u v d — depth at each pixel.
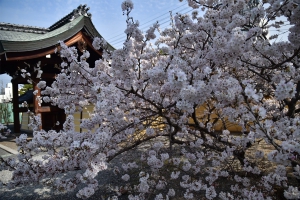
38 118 3.15
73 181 2.50
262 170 3.49
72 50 3.12
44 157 2.94
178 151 4.76
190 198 2.67
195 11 2.96
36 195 3.29
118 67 2.45
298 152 1.59
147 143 5.52
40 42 6.39
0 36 8.89
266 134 1.78
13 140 7.24
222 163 3.34
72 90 3.45
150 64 3.62
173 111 3.29
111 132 2.60
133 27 2.61
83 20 7.08
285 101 3.12
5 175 4.16
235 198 2.70
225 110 2.11
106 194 3.19
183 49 3.46
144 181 2.28
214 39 2.10
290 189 1.88
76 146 1.91
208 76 2.04
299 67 2.88
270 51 2.32
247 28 3.04
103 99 2.09
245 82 1.80
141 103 3.90
